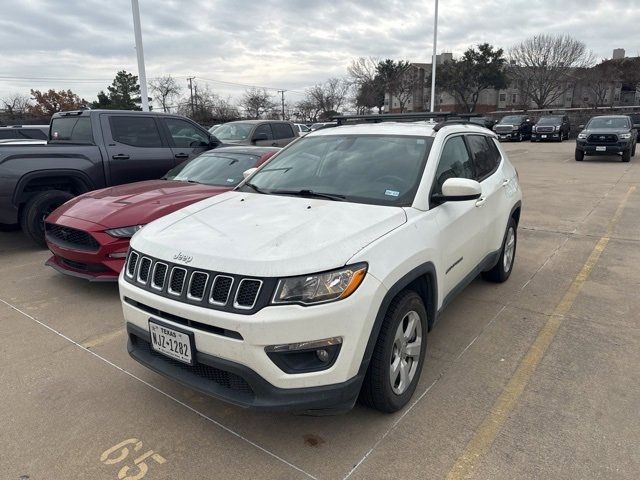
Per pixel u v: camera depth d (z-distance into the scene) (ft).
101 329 13.97
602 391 10.65
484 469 8.38
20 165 21.22
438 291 10.94
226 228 9.60
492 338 13.19
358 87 189.16
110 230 15.84
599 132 59.93
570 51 185.37
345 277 8.27
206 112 202.49
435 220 10.81
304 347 8.06
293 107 238.68
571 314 14.69
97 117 24.59
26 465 8.59
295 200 11.18
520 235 24.47
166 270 8.94
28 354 12.53
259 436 9.30
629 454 8.70
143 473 8.39
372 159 12.17
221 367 8.27
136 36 44.52
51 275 18.75
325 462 8.59
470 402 10.30
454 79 172.55
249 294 8.09
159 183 20.30
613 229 25.41
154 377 11.43
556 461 8.54
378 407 9.59
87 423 9.74
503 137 104.27
